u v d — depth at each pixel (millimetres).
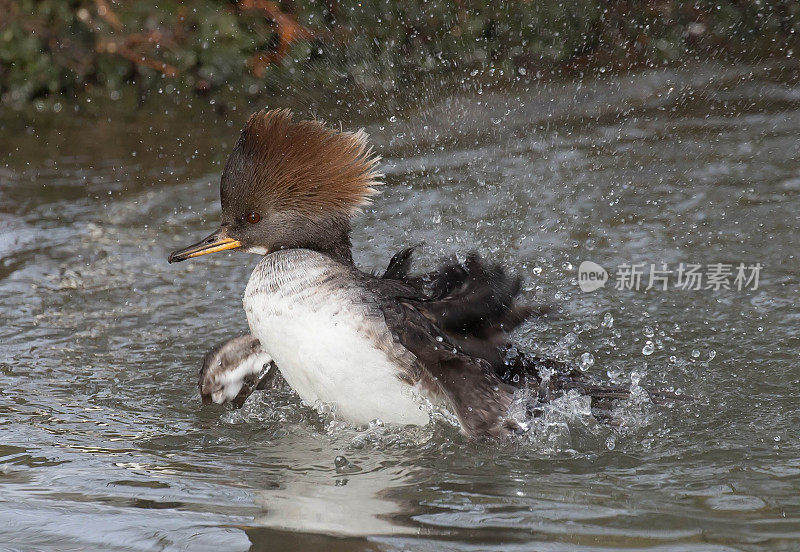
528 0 19078
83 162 15508
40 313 10031
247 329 9672
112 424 7543
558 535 5367
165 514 5703
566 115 16797
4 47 18125
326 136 7438
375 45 18328
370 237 11867
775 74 18312
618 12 19453
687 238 11586
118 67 18422
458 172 14297
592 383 7809
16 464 6621
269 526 5512
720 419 7352
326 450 6980
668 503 5836
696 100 17156
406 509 5797
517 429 6859
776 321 9367
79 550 5176
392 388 6945
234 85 18234
